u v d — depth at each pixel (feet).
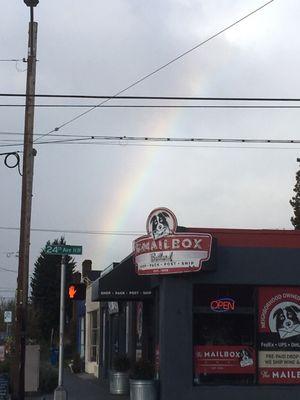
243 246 59.26
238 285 59.21
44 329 215.72
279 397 57.41
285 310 59.36
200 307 58.59
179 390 56.70
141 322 73.82
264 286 59.47
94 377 106.32
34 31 67.51
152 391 57.67
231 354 58.23
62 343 55.83
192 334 57.72
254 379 58.03
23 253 65.46
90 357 118.21
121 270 65.98
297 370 58.59
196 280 58.23
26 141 66.59
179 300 57.93
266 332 58.90
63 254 56.90
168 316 57.67
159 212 58.03
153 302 68.03
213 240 57.62
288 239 59.88
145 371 58.70
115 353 89.45
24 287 65.10
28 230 65.87
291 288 59.77
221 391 56.95
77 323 142.00
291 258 59.62
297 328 59.26
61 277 56.90
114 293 65.57
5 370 77.77
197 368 57.72
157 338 63.16
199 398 56.75
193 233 57.16
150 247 58.08
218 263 58.70
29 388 67.26
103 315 101.40
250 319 59.06
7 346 96.07
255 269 59.06
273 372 58.39
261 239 59.57
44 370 79.51
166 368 57.00
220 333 58.54
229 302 59.00
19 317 64.54
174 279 58.18
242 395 57.06
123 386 74.28
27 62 67.15
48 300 220.02
